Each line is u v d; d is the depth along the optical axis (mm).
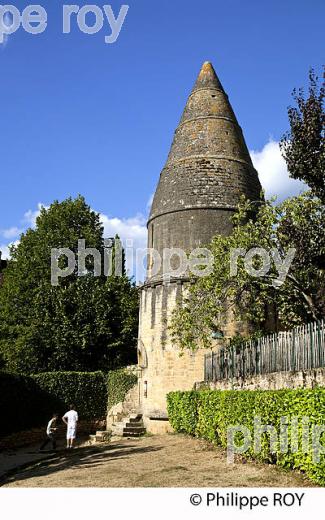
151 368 28578
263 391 14992
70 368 37656
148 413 28484
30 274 37938
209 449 18609
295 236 19531
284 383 16062
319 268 19828
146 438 26203
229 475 13680
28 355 36344
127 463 17688
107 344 38625
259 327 27312
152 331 28781
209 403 20078
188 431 23344
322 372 14039
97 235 40625
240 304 22000
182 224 28812
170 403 26391
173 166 30266
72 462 19922
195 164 29609
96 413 33719
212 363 25047
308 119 19734
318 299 20312
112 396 33750
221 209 28719
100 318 38156
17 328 36812
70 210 40562
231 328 26641
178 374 27500
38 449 27266
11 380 29109
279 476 12797
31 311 37125
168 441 23062
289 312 22906
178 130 31203
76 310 37812
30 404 30672
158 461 17359
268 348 18125
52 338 36500
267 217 19797
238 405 16625
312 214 19719
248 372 19875
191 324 20594
